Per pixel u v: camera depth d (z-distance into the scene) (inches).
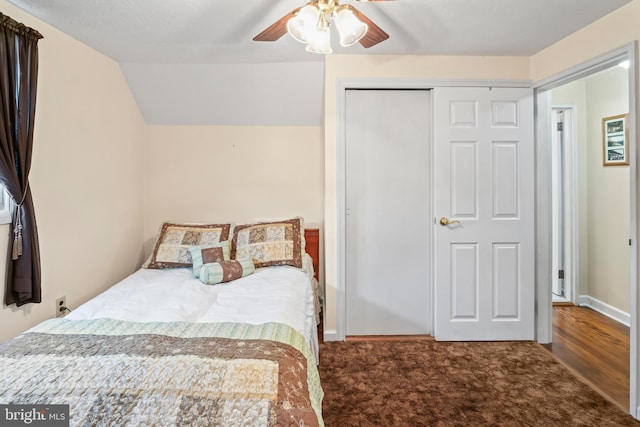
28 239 72.0
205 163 129.8
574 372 87.4
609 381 83.5
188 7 73.0
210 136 129.6
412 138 106.7
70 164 88.3
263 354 48.7
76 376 42.1
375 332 109.2
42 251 79.7
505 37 89.6
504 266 105.3
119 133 110.5
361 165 107.0
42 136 79.0
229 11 74.7
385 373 86.7
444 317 105.1
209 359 46.4
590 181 134.6
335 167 104.4
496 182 104.3
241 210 131.3
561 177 142.0
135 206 121.6
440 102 102.9
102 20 78.5
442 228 104.3
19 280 71.2
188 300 76.0
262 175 130.8
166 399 38.9
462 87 103.0
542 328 105.2
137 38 88.7
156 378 41.9
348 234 107.8
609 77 125.3
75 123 89.8
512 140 103.9
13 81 68.4
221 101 121.4
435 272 105.5
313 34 57.9
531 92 103.6
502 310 105.6
